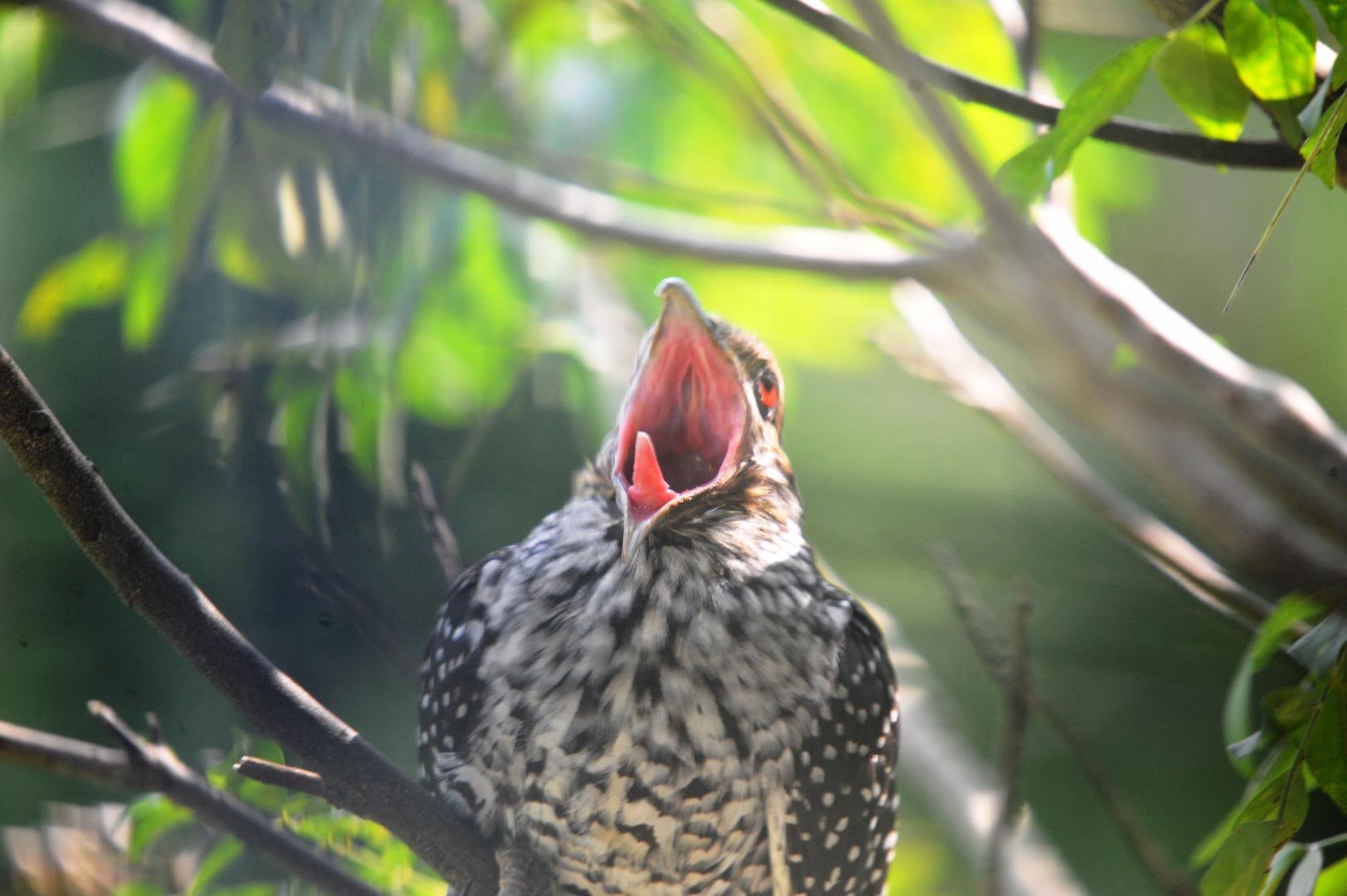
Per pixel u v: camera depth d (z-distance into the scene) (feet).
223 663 12.78
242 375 13.32
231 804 12.89
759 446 13.08
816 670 13.03
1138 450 13.25
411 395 13.51
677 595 13.00
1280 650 12.84
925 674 13.62
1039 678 13.87
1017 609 12.90
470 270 13.55
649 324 13.89
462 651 13.05
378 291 13.39
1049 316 13.30
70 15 13.28
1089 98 12.71
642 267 13.88
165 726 13.39
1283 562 13.11
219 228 13.34
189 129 13.44
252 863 13.12
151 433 13.38
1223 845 12.71
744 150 13.74
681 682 12.98
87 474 12.74
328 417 13.34
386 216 13.41
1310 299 15.33
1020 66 13.19
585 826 13.00
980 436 14.10
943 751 13.50
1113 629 13.87
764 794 13.03
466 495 13.51
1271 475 13.14
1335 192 14.03
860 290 13.83
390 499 13.35
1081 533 13.96
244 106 13.26
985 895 12.85
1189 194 15.31
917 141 13.62
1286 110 12.75
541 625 13.00
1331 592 12.75
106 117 13.57
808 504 14.11
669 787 12.99
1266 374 13.08
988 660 12.96
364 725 13.26
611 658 12.98
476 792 13.02
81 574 13.46
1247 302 15.47
